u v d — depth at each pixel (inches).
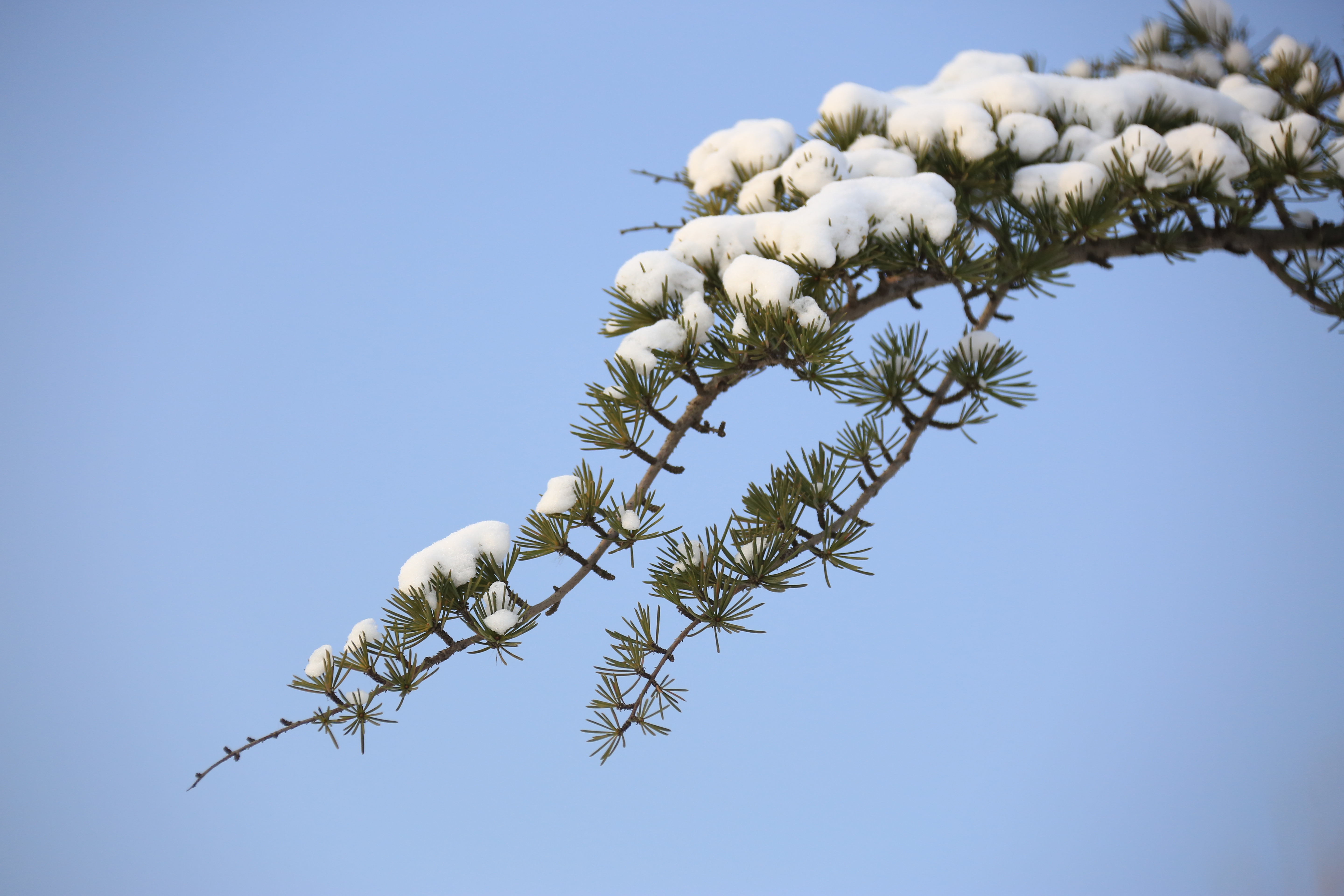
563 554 97.9
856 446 100.7
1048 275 102.0
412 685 96.7
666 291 99.7
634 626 98.0
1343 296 106.3
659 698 97.5
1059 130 108.9
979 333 100.3
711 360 98.3
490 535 98.0
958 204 106.8
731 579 97.7
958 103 107.5
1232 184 106.4
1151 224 106.4
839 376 97.9
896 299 102.7
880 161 105.7
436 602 97.3
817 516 99.0
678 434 98.3
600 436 98.1
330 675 97.0
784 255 100.2
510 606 97.6
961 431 99.8
